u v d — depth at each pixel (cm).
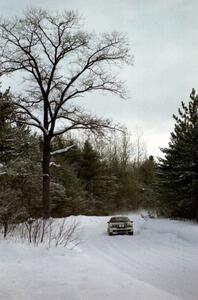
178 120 3803
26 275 994
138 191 8081
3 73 3061
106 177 6900
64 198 4756
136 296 827
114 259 1578
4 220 1557
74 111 3194
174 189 3697
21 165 2184
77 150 6462
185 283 1080
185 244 2152
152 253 1761
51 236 1720
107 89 3244
